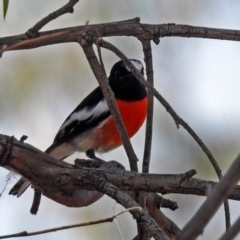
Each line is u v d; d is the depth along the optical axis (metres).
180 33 7.81
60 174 6.39
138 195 6.88
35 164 6.39
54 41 7.11
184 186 6.29
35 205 7.82
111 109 7.18
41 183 6.47
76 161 7.54
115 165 7.82
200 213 3.37
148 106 7.88
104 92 7.17
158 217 8.44
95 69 7.18
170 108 6.99
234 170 3.38
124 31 7.83
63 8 6.92
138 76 7.05
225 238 3.24
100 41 7.14
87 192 6.79
